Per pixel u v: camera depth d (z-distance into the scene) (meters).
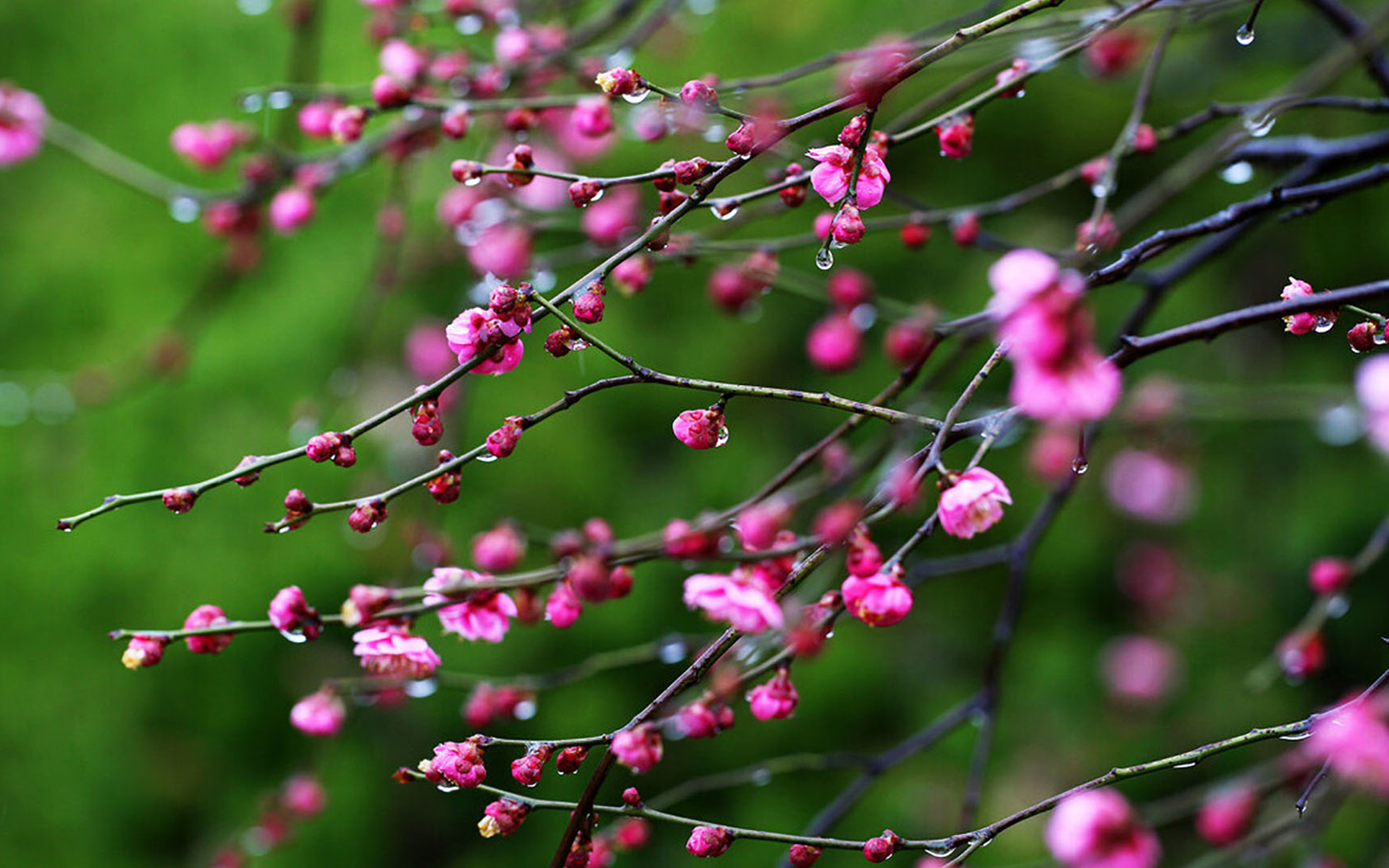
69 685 1.77
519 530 1.30
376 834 1.69
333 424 1.85
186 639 1.23
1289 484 1.94
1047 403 1.14
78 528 1.86
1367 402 1.24
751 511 1.24
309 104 1.44
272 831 1.46
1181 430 1.85
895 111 1.86
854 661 1.81
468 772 1.21
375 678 1.34
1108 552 1.93
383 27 1.48
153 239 2.15
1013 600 1.38
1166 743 1.82
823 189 1.21
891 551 1.90
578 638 1.73
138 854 1.72
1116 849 1.16
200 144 1.47
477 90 1.42
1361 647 1.79
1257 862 1.42
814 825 1.35
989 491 1.19
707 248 1.35
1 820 1.72
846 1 1.99
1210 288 1.93
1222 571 1.92
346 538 1.79
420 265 1.74
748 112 1.44
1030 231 1.91
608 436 1.89
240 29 2.31
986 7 1.34
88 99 2.29
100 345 2.03
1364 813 1.68
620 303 1.95
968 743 1.81
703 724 1.21
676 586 1.76
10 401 1.78
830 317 1.47
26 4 2.36
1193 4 1.32
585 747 1.22
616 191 1.44
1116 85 1.55
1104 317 1.92
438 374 1.82
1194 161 1.39
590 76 1.42
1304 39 1.51
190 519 1.84
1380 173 1.26
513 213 1.43
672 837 1.68
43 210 2.24
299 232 2.07
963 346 1.38
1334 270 1.88
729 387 1.21
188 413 1.93
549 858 1.64
